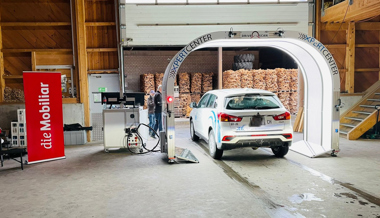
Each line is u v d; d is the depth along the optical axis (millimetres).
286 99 15703
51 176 6477
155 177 6219
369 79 12227
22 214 4484
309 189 5340
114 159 7949
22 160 7789
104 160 7852
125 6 10508
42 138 7734
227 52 19375
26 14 10500
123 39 10547
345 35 11758
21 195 5316
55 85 7887
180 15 10727
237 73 15016
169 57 18500
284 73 15578
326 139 7977
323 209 4473
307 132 8906
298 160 7445
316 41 7434
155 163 7418
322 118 8133
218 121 7086
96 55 10805
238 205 4664
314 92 8492
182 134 11609
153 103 11305
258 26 11016
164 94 7773
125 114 8758
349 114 11305
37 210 4629
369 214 4285
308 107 8820
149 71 18281
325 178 5953
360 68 12039
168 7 10656
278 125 6996
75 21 10391
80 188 5629
